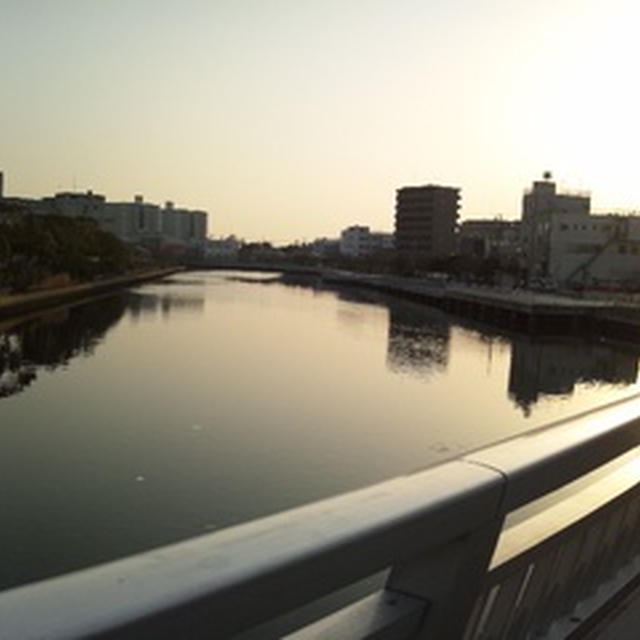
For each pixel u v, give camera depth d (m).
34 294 79.25
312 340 61.84
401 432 31.50
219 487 22.23
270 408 34.22
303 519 1.34
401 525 1.42
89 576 1.03
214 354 51.12
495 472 1.78
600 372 53.09
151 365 45.53
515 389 44.94
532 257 117.56
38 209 187.75
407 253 170.25
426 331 74.62
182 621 1.03
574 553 2.61
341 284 163.12
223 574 1.10
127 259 138.88
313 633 1.46
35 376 40.91
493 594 2.20
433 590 1.67
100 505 20.11
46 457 24.83
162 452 25.86
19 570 15.88
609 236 109.44
